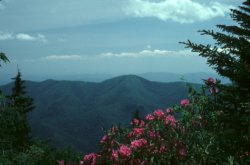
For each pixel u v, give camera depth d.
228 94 6.15
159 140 7.34
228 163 5.75
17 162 9.37
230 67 5.87
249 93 5.94
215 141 6.26
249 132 5.70
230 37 5.84
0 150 9.23
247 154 5.89
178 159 6.87
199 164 6.43
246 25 5.91
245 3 6.00
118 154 7.41
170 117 7.54
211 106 6.42
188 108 7.13
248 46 5.67
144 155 7.29
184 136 7.04
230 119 6.00
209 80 6.60
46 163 11.29
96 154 7.70
